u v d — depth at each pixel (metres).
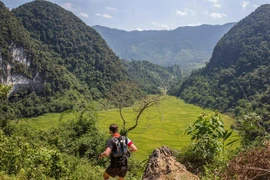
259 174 4.50
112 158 5.48
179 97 132.38
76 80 126.12
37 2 158.38
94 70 140.00
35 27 145.88
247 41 122.19
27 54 103.50
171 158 6.38
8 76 93.44
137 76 176.38
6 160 9.51
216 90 104.19
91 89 127.44
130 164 15.98
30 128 27.17
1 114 64.12
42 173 9.55
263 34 120.75
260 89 70.12
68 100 106.31
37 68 104.88
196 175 6.00
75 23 162.88
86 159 18.28
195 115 88.38
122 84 44.03
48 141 21.03
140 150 50.12
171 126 72.31
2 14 104.50
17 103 94.88
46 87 106.19
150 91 128.62
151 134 63.38
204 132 7.05
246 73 100.12
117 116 81.38
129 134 62.62
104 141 20.98
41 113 95.88
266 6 141.50
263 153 5.04
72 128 22.67
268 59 98.00
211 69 134.62
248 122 6.58
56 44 143.25
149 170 6.02
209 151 6.68
